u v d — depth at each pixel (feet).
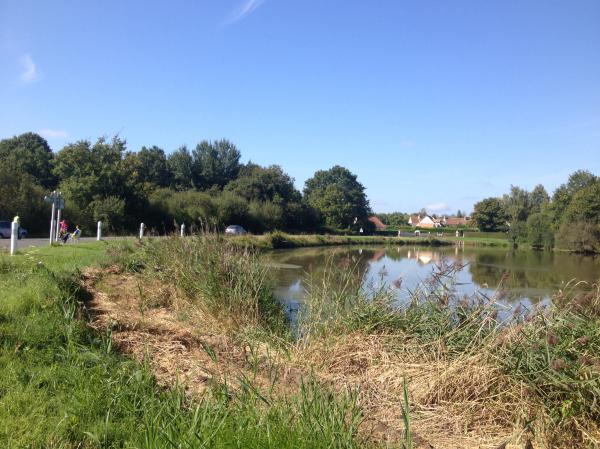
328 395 16.10
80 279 34.09
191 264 36.83
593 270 88.74
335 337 24.68
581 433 16.15
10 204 112.78
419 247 180.45
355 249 144.87
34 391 15.06
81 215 126.62
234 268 35.35
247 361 21.13
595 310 20.93
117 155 141.49
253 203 202.59
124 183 137.28
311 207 255.09
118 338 22.03
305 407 15.10
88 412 14.23
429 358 21.83
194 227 48.52
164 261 40.29
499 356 19.15
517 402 17.63
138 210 139.95
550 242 179.63
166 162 265.54
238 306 30.12
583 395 16.62
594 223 160.25
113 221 129.59
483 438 16.33
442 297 25.63
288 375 20.22
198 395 16.48
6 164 122.93
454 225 417.69
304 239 158.92
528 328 20.13
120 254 46.57
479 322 23.00
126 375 17.13
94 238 105.50
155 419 13.25
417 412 17.79
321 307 27.37
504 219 311.47
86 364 17.61
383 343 23.62
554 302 22.12
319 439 13.12
